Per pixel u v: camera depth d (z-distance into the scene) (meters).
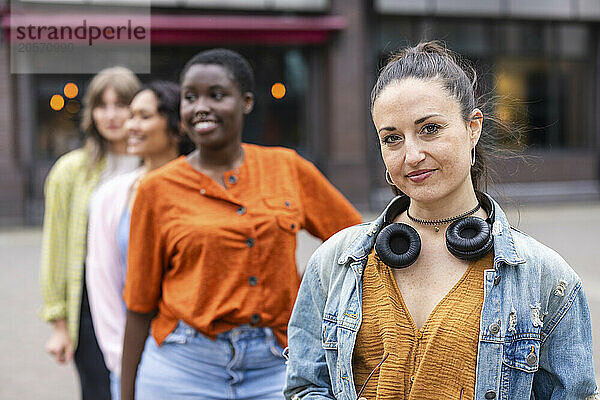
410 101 1.58
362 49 14.76
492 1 15.52
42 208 13.46
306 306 1.85
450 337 1.58
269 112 14.65
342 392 1.71
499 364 1.58
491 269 1.61
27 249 11.06
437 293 1.64
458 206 1.67
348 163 14.75
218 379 2.58
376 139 1.76
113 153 3.79
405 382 1.61
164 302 2.65
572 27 16.14
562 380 1.61
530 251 1.63
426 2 15.18
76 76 13.29
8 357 5.91
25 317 7.11
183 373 2.59
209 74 2.66
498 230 1.63
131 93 3.74
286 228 2.66
